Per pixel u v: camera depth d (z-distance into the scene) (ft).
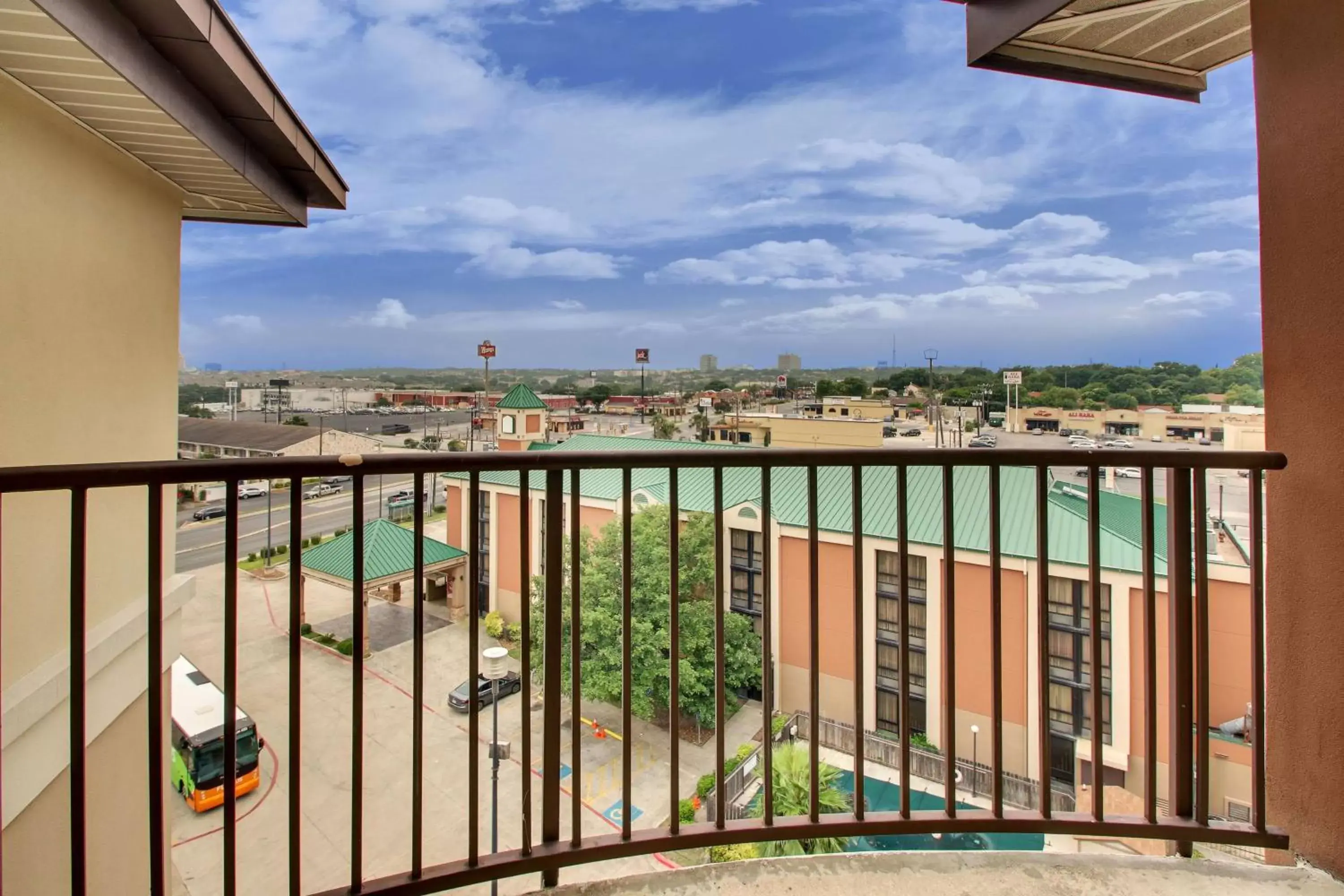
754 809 31.65
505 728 41.93
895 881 4.78
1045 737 5.01
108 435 8.05
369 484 115.44
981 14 7.04
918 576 38.32
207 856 30.22
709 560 43.57
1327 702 4.88
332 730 41.91
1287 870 4.91
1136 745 31.78
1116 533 34.40
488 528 61.05
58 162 6.97
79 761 3.69
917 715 38.11
